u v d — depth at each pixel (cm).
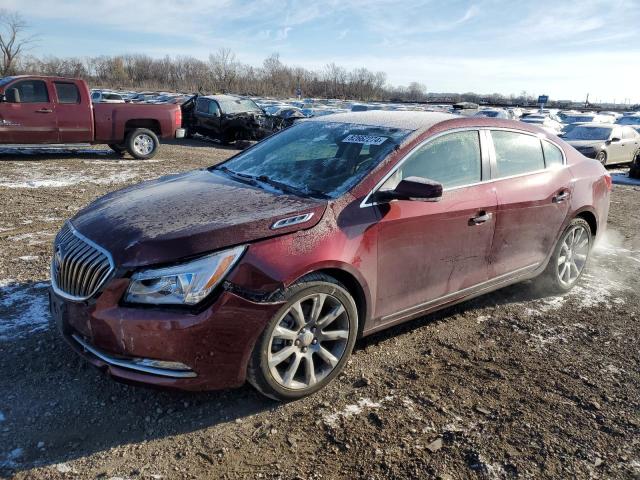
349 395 328
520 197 427
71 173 1102
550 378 357
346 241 321
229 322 282
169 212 320
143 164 1293
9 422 290
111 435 286
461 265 396
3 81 1180
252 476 261
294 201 332
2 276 488
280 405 317
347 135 403
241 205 327
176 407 311
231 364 289
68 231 335
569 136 1719
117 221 314
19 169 1122
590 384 351
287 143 435
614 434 300
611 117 3409
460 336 414
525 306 477
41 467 260
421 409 316
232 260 285
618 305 488
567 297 503
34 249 573
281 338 304
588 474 269
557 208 465
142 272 278
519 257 445
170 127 1404
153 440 284
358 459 273
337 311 323
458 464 271
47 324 396
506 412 316
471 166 401
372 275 338
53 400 311
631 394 342
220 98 1952
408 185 329
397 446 283
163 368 281
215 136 1927
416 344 397
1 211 740
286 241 300
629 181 1396
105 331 281
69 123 1245
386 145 369
